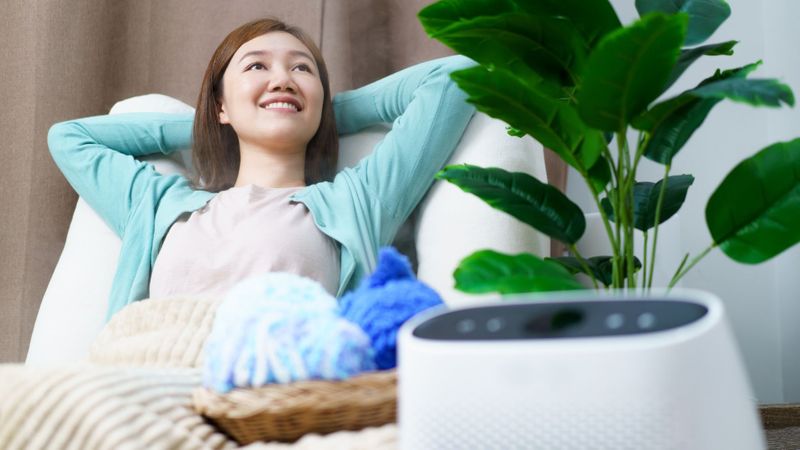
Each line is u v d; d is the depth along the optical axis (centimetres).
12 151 198
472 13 116
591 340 58
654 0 119
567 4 108
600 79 95
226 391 85
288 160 178
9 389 82
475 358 58
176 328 121
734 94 92
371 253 160
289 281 94
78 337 162
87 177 174
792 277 184
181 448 83
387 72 210
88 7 202
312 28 207
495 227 153
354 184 165
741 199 99
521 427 57
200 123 182
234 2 210
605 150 111
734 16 199
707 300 62
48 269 196
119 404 80
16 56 200
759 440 64
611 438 56
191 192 171
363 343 86
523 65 118
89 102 202
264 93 175
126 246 165
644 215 127
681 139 113
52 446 78
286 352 84
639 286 195
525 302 63
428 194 168
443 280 155
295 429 85
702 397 57
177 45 209
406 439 61
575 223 113
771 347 189
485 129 166
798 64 183
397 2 211
